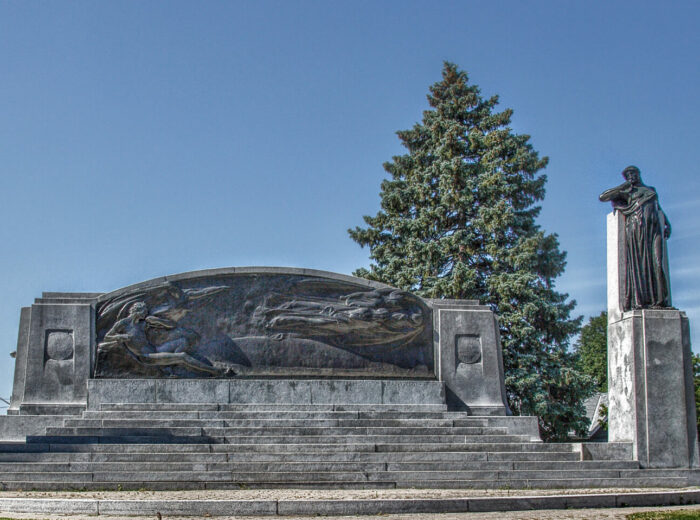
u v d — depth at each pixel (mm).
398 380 26891
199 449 21484
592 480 20578
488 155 43125
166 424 23547
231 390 25797
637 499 17859
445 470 20797
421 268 41969
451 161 42688
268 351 26609
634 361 22781
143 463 20016
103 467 19859
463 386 27172
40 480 19078
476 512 16656
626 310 23609
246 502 16109
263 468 20203
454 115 45719
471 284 40188
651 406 22500
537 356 39625
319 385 26266
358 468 20562
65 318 25875
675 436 22422
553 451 22625
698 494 18406
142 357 25828
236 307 26812
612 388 23859
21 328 26109
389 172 46312
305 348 26812
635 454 22219
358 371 26938
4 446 20656
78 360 25625
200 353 26344
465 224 42938
